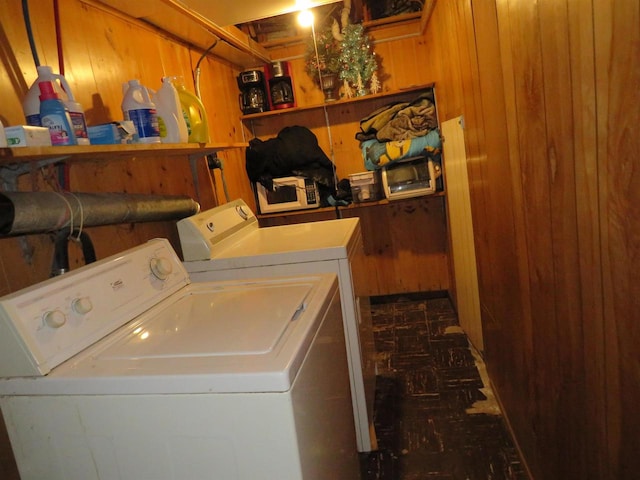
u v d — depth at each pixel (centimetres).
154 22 202
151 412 83
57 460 88
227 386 79
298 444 80
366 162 306
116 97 172
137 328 108
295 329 96
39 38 136
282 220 347
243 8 205
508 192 144
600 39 72
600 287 82
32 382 86
